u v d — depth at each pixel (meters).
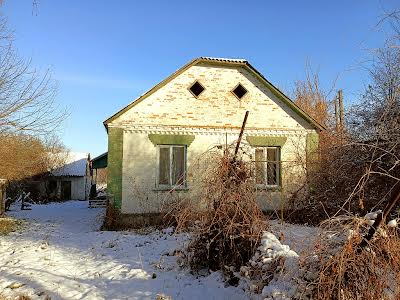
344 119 11.27
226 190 6.14
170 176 13.53
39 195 35.06
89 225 14.48
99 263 7.71
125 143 13.23
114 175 13.01
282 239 6.34
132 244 9.66
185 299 5.49
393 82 8.66
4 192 17.89
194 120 13.81
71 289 6.06
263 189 7.36
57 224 15.13
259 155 14.38
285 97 14.44
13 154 24.22
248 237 5.91
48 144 39.78
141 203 13.01
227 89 14.28
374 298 3.59
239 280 5.56
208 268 6.56
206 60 13.92
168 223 11.20
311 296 3.98
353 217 3.82
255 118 14.32
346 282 3.73
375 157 8.38
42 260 8.02
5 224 14.25
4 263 7.81
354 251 3.68
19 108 12.38
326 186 11.24
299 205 12.20
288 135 14.42
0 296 5.73
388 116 8.71
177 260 7.12
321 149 12.15
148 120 13.45
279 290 4.45
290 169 13.48
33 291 5.96
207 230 6.25
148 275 6.66
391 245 3.59
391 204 3.49
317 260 4.13
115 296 5.71
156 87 13.48
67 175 35.88
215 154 6.88
